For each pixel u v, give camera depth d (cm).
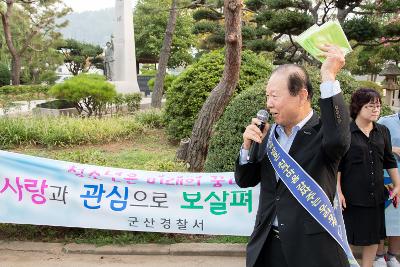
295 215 214
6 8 2703
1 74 3123
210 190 407
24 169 415
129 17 1848
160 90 1436
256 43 1482
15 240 436
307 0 1408
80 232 442
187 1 1574
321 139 214
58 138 828
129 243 422
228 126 474
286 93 212
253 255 227
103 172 412
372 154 333
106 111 1257
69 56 3875
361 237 336
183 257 406
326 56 210
